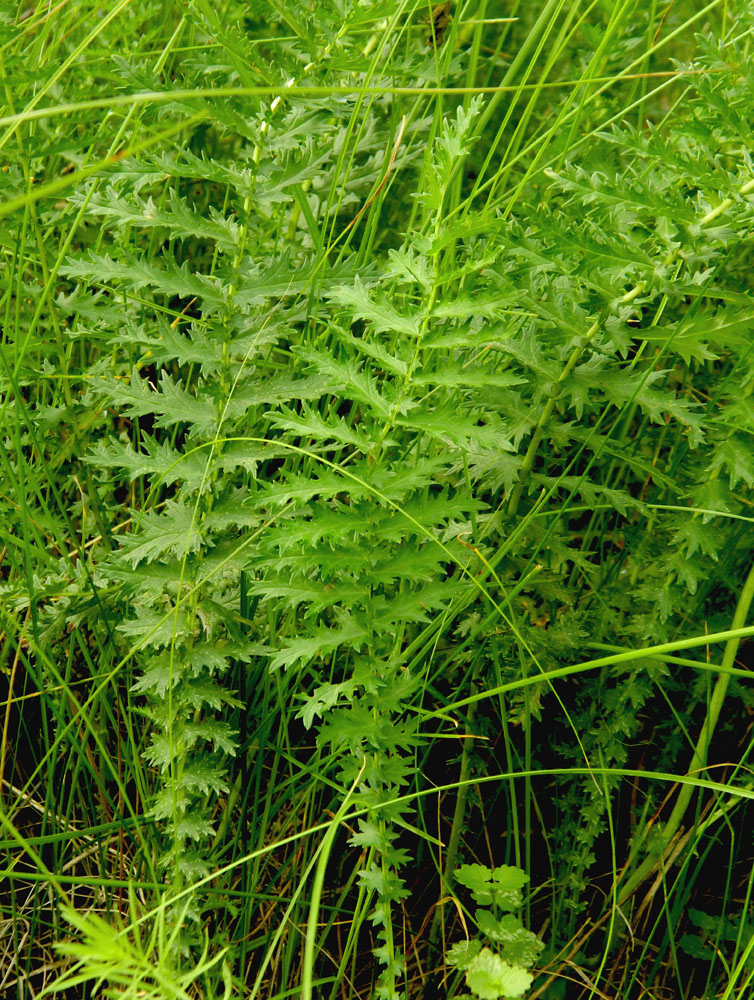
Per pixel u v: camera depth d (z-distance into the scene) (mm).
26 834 1297
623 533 1271
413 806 1293
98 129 1268
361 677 963
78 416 1271
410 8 1375
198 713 1103
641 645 1204
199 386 1095
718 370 1381
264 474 1262
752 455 1063
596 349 1067
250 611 1135
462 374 915
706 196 1011
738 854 1320
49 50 1360
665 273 1008
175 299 1480
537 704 1150
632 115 1537
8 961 1207
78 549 1233
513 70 1230
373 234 1276
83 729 1244
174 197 1048
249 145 1494
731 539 1185
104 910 1215
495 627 1129
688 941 1234
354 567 950
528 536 1170
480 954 956
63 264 1245
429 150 1119
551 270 1092
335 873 1234
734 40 1065
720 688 1159
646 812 1233
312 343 1153
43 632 1139
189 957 1042
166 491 1381
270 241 1364
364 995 1223
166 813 1029
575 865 1212
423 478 954
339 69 1088
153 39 1463
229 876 1146
